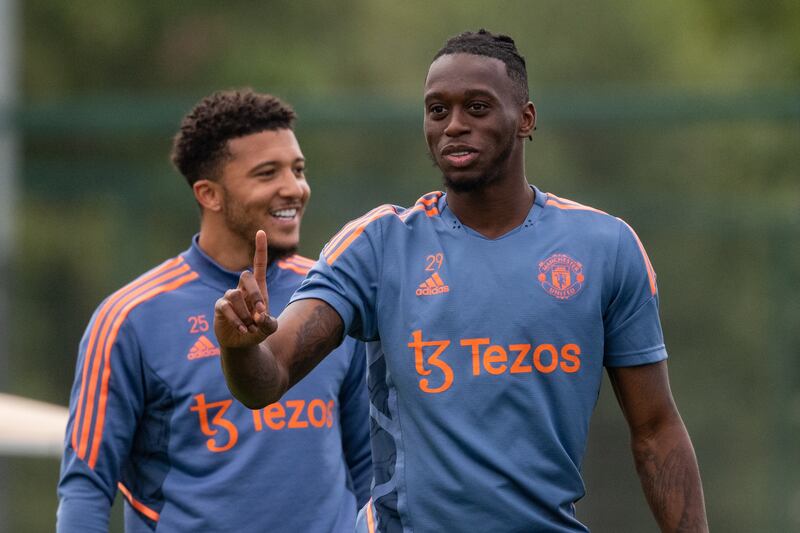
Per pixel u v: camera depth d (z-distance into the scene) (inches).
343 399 555.8
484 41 421.4
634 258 427.2
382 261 423.8
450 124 415.8
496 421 410.3
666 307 1268.5
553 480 413.7
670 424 435.5
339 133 1397.6
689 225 1262.3
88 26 2204.7
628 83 2316.7
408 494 413.4
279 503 524.4
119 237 1341.0
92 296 1378.0
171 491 527.5
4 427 675.4
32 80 2190.0
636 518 1250.6
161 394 530.6
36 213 1385.3
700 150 1318.9
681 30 2288.4
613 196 1278.3
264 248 381.7
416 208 432.1
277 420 528.1
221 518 521.0
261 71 2223.2
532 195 432.8
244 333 373.7
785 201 1267.2
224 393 528.4
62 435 672.4
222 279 547.5
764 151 1317.7
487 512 408.2
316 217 1284.4
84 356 534.3
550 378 413.1
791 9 2079.2
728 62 2124.8
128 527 542.0
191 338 534.6
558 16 2349.9
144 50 2257.6
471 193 422.6
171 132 1337.4
